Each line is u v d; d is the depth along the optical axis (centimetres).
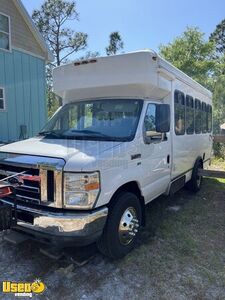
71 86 461
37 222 309
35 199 317
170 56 3694
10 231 395
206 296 299
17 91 1144
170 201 616
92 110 438
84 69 447
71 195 298
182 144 559
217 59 4291
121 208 355
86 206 301
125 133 388
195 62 3541
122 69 417
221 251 392
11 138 1123
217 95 2984
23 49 1159
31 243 401
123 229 363
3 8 1068
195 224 484
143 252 383
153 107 441
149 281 323
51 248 373
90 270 343
